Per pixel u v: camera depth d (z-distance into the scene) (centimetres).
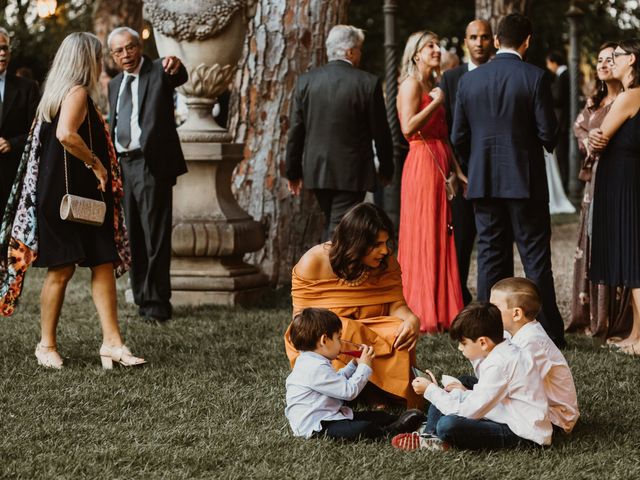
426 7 2242
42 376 620
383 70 2242
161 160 761
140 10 1769
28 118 836
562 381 490
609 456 466
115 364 645
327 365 495
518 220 702
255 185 1022
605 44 746
